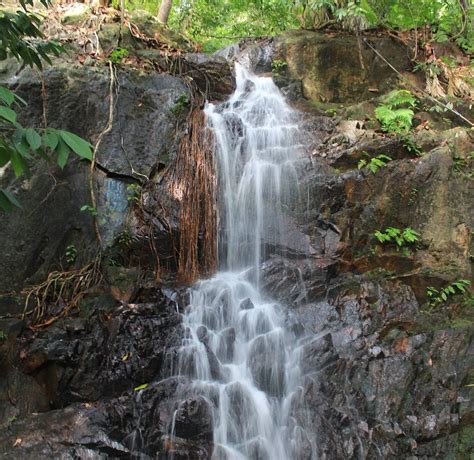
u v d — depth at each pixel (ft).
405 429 17.22
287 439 16.62
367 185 21.79
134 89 21.59
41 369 16.70
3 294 17.70
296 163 22.09
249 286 19.79
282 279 19.93
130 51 24.58
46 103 19.97
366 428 16.88
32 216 18.69
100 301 18.19
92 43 23.31
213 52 33.68
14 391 15.99
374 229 21.49
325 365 17.93
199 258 20.27
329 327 18.97
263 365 17.74
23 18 11.57
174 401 15.93
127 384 16.39
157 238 19.72
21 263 18.29
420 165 22.07
